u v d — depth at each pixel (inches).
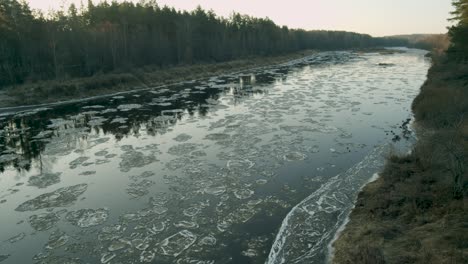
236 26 4421.8
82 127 1306.6
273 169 863.1
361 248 458.3
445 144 624.1
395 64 3297.2
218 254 532.7
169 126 1290.6
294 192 737.0
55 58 2055.9
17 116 1494.8
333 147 1010.1
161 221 637.3
